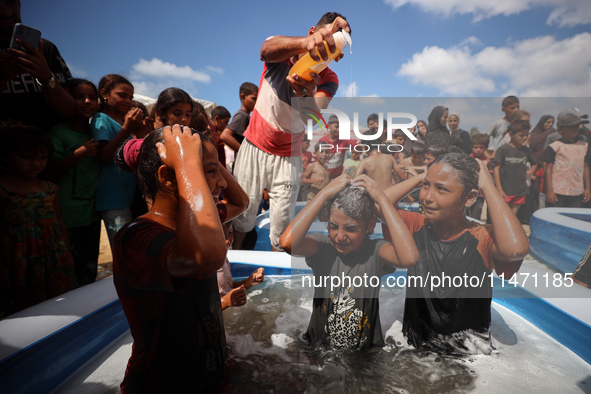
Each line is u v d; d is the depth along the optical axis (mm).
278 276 1793
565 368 1053
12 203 1575
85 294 1281
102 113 2008
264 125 1940
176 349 815
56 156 1858
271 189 2043
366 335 1118
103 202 1989
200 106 2541
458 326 1104
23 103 1906
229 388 958
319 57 1229
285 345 1177
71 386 1031
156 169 768
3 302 1556
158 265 662
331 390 960
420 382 991
